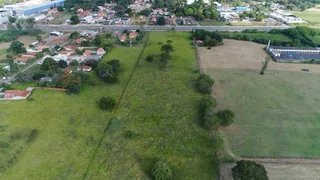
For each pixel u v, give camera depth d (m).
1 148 58.44
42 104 76.81
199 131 66.12
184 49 126.94
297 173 53.50
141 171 52.94
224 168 54.41
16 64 99.94
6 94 79.62
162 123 69.12
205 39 134.88
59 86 86.50
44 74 94.19
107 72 94.00
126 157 56.72
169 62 109.88
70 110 74.19
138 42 136.50
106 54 118.69
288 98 82.81
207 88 83.31
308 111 75.75
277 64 111.56
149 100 80.44
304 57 118.12
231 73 100.69
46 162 54.84
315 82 94.44
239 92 86.06
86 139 62.25
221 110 75.12
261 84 92.06
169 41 126.50
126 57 115.56
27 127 66.06
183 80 93.94
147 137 63.50
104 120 70.06
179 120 70.56
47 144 60.22
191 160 56.44
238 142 62.44
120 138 62.84
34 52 119.56
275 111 75.50
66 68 102.25
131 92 85.19
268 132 66.38
